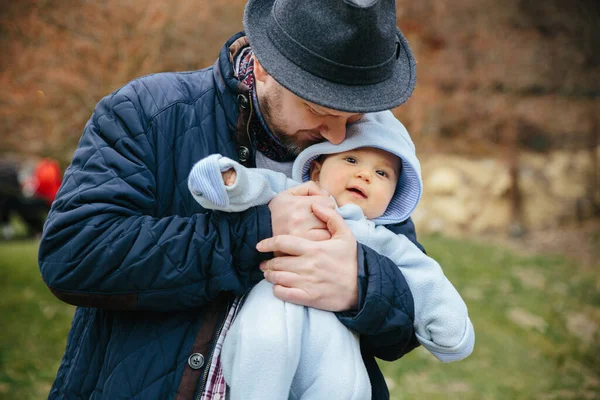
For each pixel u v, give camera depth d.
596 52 13.34
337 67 1.53
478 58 12.73
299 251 1.59
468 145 12.48
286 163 1.79
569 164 12.57
